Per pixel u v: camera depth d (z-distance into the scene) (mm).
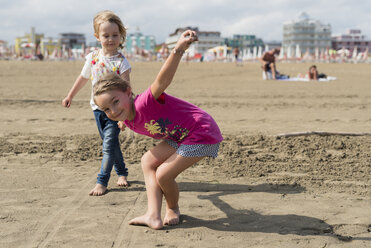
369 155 4816
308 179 3957
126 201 3359
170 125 2818
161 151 2965
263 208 3215
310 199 3422
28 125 6656
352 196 3496
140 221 2834
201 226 2863
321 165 4426
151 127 2852
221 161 4559
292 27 132125
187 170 4250
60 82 14719
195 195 3521
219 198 3451
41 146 5137
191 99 10359
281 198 3451
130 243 2568
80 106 8883
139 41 145000
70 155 4762
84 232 2729
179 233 2736
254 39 153875
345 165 4426
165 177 2807
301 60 68000
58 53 54844
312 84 15367
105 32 3465
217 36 125125
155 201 2859
